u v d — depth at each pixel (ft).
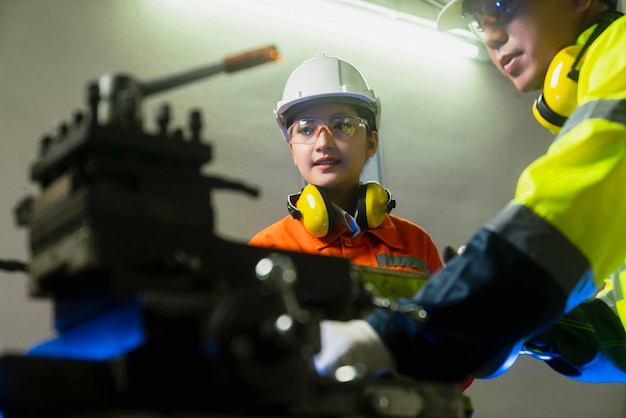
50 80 11.96
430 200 14.98
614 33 5.24
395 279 5.04
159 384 3.16
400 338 4.15
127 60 12.66
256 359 3.15
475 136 15.97
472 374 4.63
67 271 3.36
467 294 4.17
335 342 3.89
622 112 4.66
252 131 13.32
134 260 3.30
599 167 4.47
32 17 12.07
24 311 10.91
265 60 3.91
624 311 6.09
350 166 7.95
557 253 4.27
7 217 11.11
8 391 3.08
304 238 7.80
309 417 3.36
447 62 16.07
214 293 3.28
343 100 8.13
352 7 14.73
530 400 15.14
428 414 3.69
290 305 3.22
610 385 16.03
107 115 3.53
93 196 3.25
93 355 3.51
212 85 13.15
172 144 3.48
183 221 3.46
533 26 5.66
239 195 12.90
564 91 5.45
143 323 3.08
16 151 11.43
